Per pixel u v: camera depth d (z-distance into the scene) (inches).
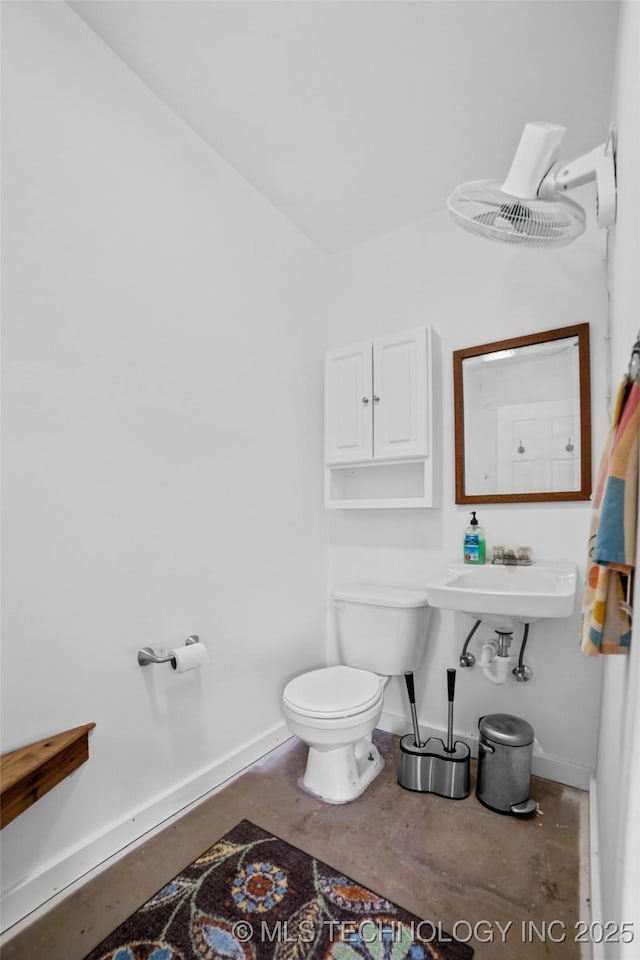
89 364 55.8
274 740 82.4
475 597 64.6
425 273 90.0
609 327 67.4
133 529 60.4
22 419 49.1
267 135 71.6
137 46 58.3
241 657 76.7
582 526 73.1
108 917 47.9
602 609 29.8
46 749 47.6
